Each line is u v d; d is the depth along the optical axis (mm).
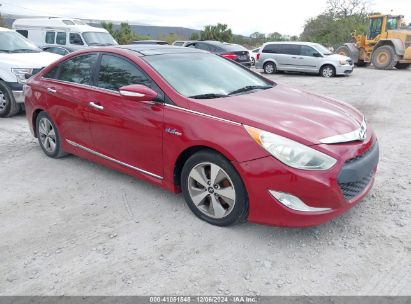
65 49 15141
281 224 3197
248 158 3166
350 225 3613
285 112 3535
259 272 2996
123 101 4066
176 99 3670
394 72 19766
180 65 4219
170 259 3166
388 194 4223
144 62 4059
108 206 4066
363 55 22984
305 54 18234
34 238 3500
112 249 3312
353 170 3168
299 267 3045
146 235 3514
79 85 4625
